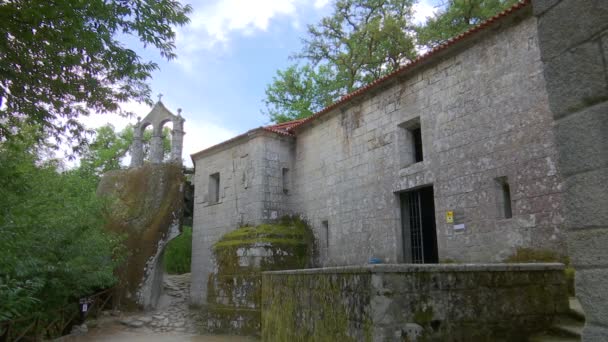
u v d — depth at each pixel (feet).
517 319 17.88
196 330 57.16
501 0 71.00
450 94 41.27
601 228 8.83
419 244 44.88
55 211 44.27
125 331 56.29
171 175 71.92
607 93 8.86
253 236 56.08
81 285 49.42
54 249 43.83
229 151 66.64
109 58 26.73
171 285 79.77
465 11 73.82
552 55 10.19
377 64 90.38
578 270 9.31
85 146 31.81
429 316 16.14
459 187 39.22
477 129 38.29
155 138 77.46
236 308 53.42
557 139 9.95
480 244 36.68
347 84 93.66
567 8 9.87
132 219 67.87
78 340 50.01
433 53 42.29
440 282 16.71
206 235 68.39
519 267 18.60
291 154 63.52
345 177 53.67
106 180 74.38
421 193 45.42
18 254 33.63
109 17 24.00
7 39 22.35
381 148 48.98
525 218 33.53
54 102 26.99
